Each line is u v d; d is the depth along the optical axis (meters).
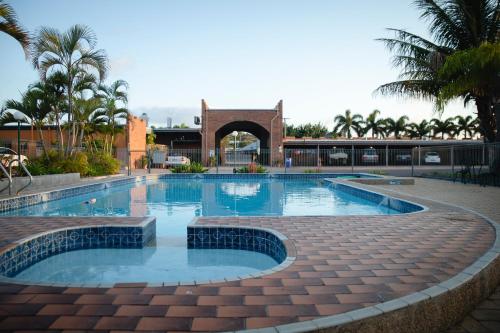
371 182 13.15
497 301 3.03
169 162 24.56
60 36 12.29
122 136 23.19
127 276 4.12
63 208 9.15
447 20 13.61
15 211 8.38
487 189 11.10
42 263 4.57
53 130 21.61
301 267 3.32
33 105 12.45
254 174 18.11
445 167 24.48
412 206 7.46
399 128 45.31
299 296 2.65
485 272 3.10
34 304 2.52
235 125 30.16
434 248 3.96
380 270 3.23
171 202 10.38
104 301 2.57
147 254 4.96
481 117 14.23
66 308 2.46
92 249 5.19
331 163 29.86
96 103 14.58
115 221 5.58
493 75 11.70
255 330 2.08
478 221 5.50
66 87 12.98
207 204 10.02
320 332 2.11
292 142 29.20
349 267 3.32
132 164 23.78
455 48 14.20
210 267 4.41
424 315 2.47
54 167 12.48
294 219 5.65
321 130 50.59
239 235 5.05
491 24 13.16
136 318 2.32
